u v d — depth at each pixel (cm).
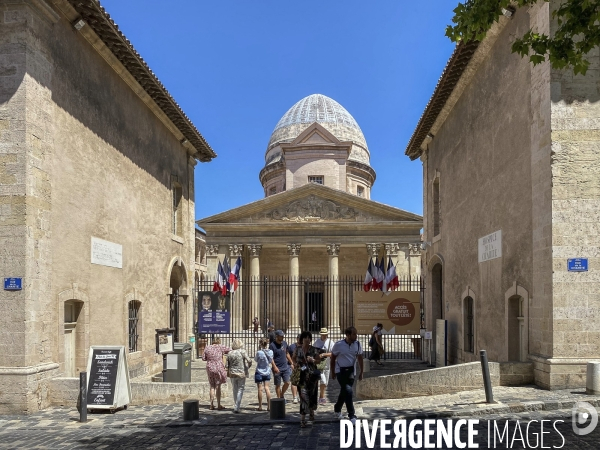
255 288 3622
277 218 3719
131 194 1546
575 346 975
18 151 1019
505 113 1250
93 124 1307
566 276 985
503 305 1245
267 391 1040
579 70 709
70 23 1196
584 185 995
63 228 1151
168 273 1864
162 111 1753
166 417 962
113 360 1052
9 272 1003
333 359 840
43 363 1047
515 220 1179
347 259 4028
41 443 769
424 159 2202
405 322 2031
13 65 1030
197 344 2195
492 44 1340
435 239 2012
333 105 5341
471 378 1045
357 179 4969
